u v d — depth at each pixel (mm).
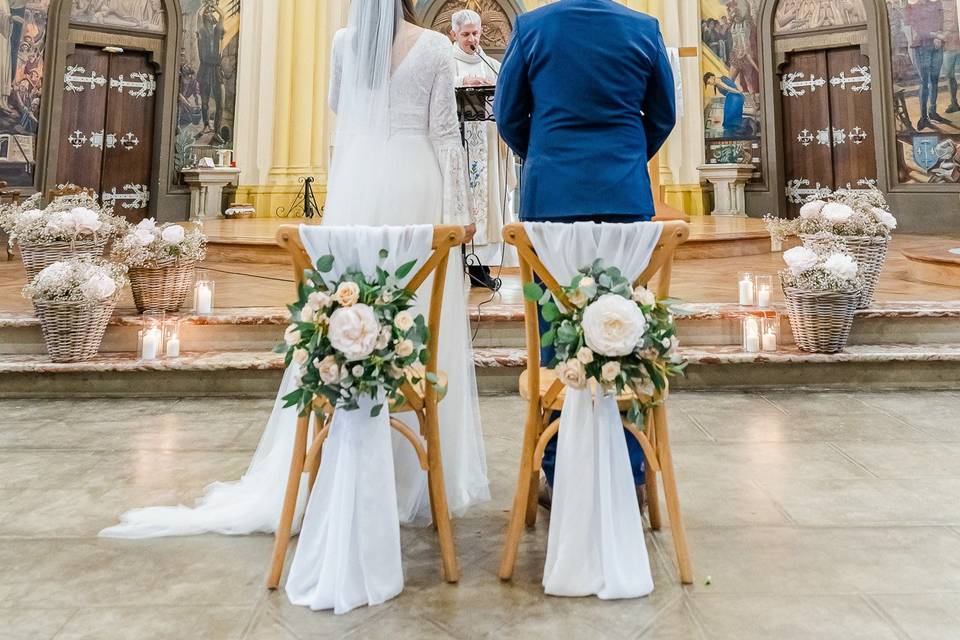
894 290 4828
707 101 11148
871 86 10297
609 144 1924
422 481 2059
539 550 1849
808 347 3574
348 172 2062
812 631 1432
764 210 10930
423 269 1701
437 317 1793
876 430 2859
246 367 3455
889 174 10195
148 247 3836
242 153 10594
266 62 10469
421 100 2074
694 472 2404
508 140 2184
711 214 10875
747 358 3514
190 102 10570
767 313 3781
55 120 9758
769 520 2004
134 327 3734
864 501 2133
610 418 1652
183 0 10461
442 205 2070
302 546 1629
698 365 3547
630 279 1688
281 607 1546
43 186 9680
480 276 4715
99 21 10039
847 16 10414
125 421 3023
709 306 4016
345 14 10656
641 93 2002
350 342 1543
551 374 1987
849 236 3881
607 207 1880
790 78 10961
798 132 10945
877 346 3766
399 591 1608
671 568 1727
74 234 3678
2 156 9492
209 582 1660
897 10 10148
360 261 1707
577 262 1688
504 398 3424
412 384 1730
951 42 9883
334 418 1670
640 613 1511
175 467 2461
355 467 1600
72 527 1958
